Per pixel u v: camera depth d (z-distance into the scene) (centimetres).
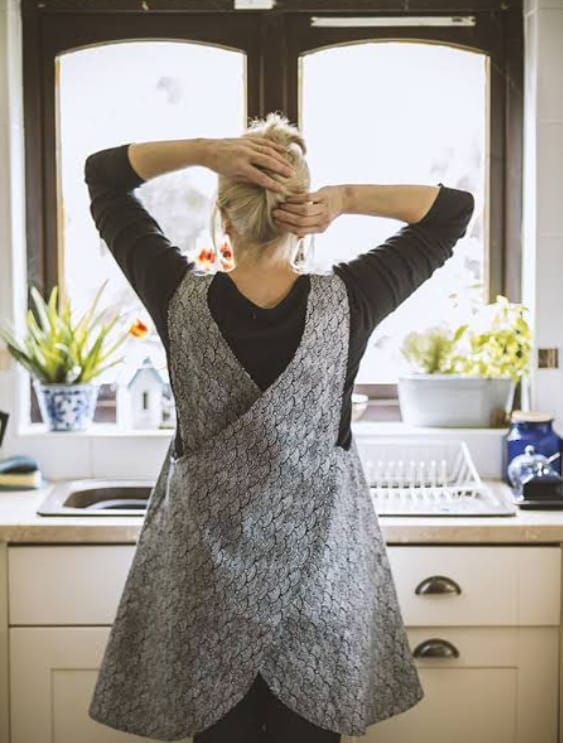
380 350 277
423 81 272
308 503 162
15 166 264
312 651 165
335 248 274
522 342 259
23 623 217
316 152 272
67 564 216
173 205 272
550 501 229
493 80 271
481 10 268
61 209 273
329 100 271
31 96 270
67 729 218
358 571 171
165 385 270
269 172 157
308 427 159
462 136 273
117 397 271
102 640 217
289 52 270
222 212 162
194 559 162
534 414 249
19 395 264
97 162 167
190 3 267
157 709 173
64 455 263
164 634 169
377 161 273
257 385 156
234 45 270
